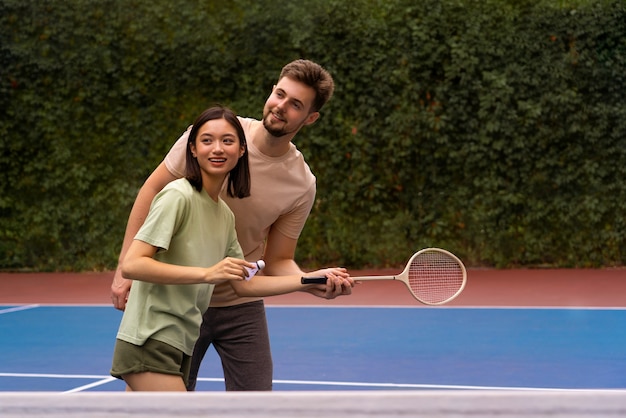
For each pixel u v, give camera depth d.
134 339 4.23
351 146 17.34
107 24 17.59
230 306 5.36
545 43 16.89
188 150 4.38
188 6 17.44
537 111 16.80
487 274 16.84
